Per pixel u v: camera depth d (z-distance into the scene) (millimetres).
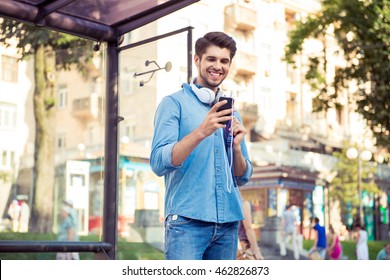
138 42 6000
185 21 23609
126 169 22172
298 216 31125
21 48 15469
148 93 24266
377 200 35906
